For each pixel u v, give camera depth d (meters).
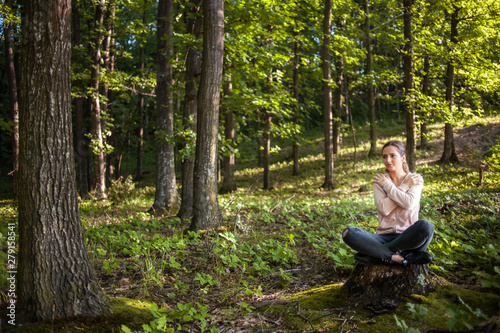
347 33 17.84
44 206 3.04
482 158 12.79
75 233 3.20
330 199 12.27
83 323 3.03
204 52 7.21
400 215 3.47
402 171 3.59
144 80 16.78
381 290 3.32
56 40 3.06
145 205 13.93
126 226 8.07
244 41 9.84
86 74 16.17
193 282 4.50
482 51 13.43
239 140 13.08
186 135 9.34
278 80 11.77
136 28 16.92
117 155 25.70
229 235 5.36
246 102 10.53
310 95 18.22
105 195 17.00
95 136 16.38
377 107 33.91
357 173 18.44
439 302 3.12
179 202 11.32
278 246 5.08
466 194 8.36
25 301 3.01
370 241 3.33
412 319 2.98
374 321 3.04
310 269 4.80
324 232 6.25
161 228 8.40
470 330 2.67
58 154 3.10
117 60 22.56
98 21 16.33
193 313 3.28
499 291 3.25
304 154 25.70
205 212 7.20
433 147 20.23
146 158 35.38
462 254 4.22
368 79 15.89
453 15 14.01
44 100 3.04
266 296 3.99
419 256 3.23
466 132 21.30
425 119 12.53
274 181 19.94
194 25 10.59
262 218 8.05
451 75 14.98
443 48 12.91
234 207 10.02
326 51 15.52
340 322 3.12
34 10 3.03
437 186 12.41
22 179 3.05
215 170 7.42
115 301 3.49
